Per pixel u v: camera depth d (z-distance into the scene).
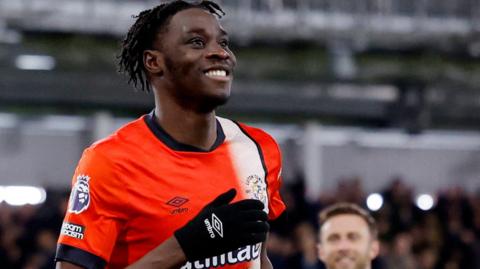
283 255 13.09
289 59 15.91
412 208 15.78
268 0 15.27
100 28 14.74
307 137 18.02
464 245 15.27
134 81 3.97
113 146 3.74
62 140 17.48
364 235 6.14
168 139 3.76
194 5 3.76
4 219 13.48
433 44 16.27
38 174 17.44
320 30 15.45
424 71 16.55
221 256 3.66
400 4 16.03
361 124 18.22
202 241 3.40
